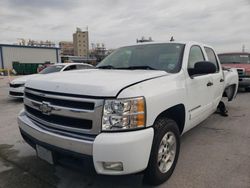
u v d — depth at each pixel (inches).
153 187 111.7
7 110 292.0
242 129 201.6
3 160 142.9
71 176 123.0
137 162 90.0
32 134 108.5
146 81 102.7
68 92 95.3
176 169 128.9
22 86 358.3
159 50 147.5
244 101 335.6
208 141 172.6
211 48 187.3
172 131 114.8
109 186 113.3
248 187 111.3
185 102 126.3
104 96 88.7
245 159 141.7
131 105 89.6
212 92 170.2
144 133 91.4
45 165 135.8
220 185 113.0
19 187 113.1
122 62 152.4
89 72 127.8
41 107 105.1
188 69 134.9
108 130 88.4
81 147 89.4
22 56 1562.5
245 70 408.5
